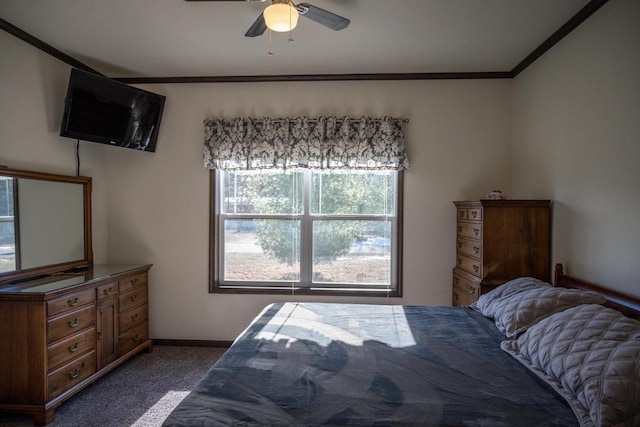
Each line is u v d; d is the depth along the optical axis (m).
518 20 2.38
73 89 2.73
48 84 2.82
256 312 3.44
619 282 1.97
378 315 2.35
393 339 1.92
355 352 1.74
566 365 1.37
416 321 2.22
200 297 3.47
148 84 3.45
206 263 3.46
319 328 2.09
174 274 3.48
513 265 2.66
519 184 3.13
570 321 1.57
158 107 3.29
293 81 3.38
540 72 2.80
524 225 2.66
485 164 3.29
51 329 2.24
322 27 2.47
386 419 1.19
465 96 3.30
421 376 1.50
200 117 3.44
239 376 1.48
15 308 2.19
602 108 2.10
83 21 2.42
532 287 2.17
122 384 2.70
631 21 1.88
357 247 3.45
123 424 2.20
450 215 3.30
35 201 2.70
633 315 1.79
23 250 2.60
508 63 3.07
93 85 2.84
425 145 3.32
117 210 3.51
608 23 2.04
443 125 3.31
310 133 3.31
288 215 3.48
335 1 2.17
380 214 3.43
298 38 2.64
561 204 2.52
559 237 2.55
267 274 3.51
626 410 1.10
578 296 1.90
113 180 3.50
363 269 3.45
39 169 2.75
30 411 2.17
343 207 3.46
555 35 2.54
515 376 1.50
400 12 2.29
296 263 3.49
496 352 1.75
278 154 3.32
